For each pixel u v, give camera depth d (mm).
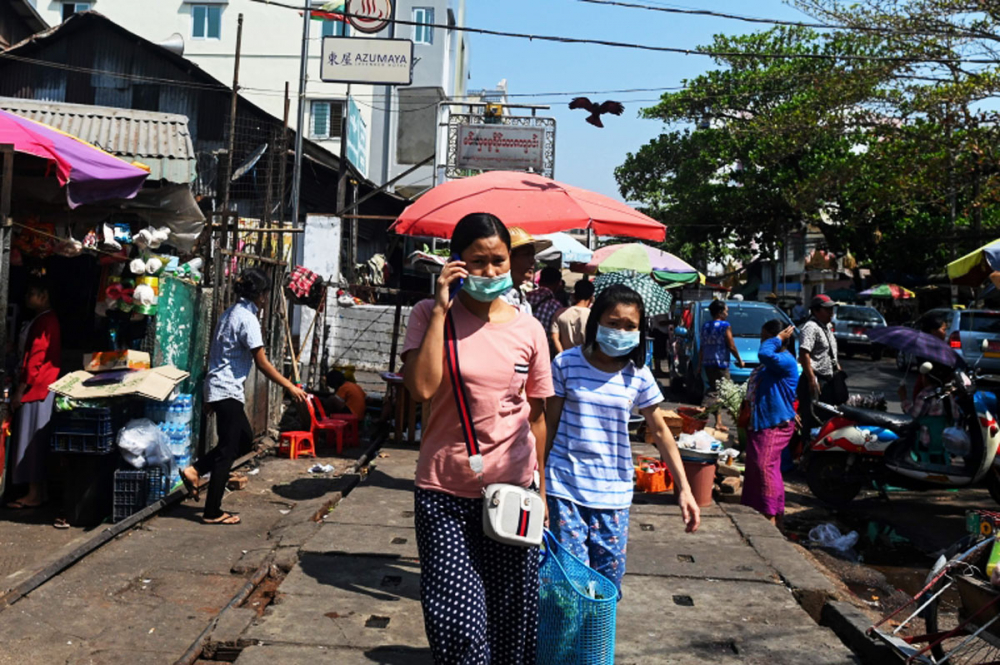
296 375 11211
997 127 18781
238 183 18328
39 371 6711
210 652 4129
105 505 6477
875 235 31391
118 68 21625
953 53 16031
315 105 29781
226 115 20750
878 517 8078
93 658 3990
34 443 6719
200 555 5523
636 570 5410
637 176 37594
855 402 8883
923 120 20719
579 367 3795
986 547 4168
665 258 17656
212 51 30078
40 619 4379
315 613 4504
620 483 3801
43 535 6098
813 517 8062
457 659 2795
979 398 7914
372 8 16484
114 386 6355
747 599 4949
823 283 42312
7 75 21938
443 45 32406
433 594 2875
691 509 3713
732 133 31938
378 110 29891
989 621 3865
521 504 2943
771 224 36031
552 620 3309
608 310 3703
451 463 3014
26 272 8070
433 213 7043
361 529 5996
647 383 3814
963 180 21594
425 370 2957
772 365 7000
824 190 29547
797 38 32188
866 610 5254
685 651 4207
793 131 25859
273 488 7461
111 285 7020
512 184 7223
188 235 8086
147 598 4773
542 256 12234
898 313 34781
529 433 3172
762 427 7035
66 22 21266
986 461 7688
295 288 11875
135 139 11828
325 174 20391
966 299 29672
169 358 7453
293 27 29797
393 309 15727
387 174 30297
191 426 7750
